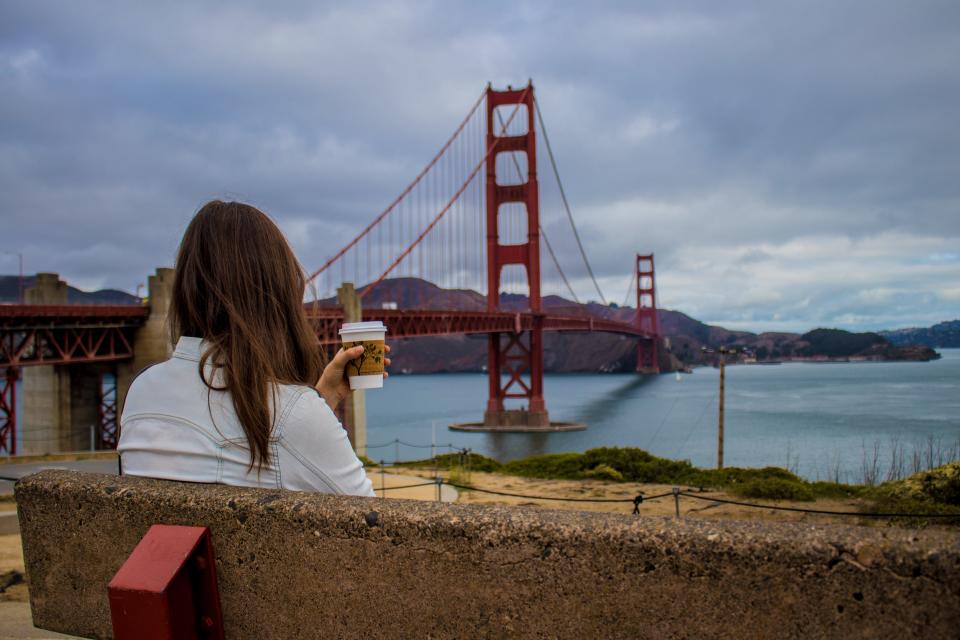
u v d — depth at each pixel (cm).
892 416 6569
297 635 147
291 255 188
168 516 156
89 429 3102
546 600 124
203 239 180
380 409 10294
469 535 129
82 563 171
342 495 149
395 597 136
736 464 3984
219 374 163
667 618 116
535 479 2117
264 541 147
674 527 118
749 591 111
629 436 5850
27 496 176
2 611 431
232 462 161
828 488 1666
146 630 140
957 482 1388
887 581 103
